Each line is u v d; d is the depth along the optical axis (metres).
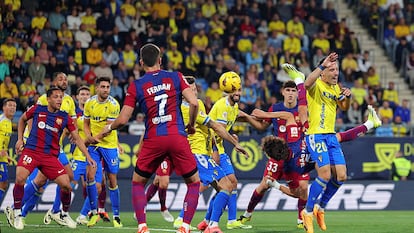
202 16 62.81
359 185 48.00
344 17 69.81
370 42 68.56
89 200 33.09
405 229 32.03
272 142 29.05
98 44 58.00
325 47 63.78
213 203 27.08
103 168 33.81
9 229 29.81
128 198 44.84
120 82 54.50
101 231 29.23
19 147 30.27
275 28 64.38
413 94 64.31
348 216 41.97
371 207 47.94
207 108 48.75
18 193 29.56
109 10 60.41
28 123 31.59
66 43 56.34
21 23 55.38
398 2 71.38
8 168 42.94
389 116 57.03
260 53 61.25
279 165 30.48
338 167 27.00
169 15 61.56
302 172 30.11
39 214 41.12
